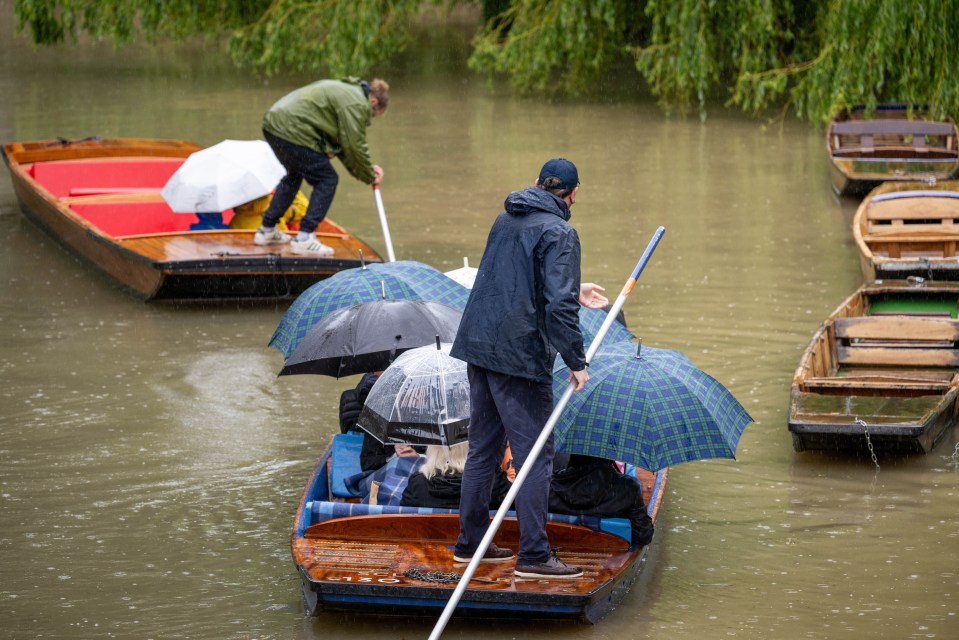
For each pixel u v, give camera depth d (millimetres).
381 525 7879
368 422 7848
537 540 7402
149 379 12500
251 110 29922
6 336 13906
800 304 14766
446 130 27562
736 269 16359
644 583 8234
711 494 9688
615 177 22516
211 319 14578
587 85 33562
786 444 10641
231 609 7953
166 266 14617
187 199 15586
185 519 9344
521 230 7328
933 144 22938
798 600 7984
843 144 23391
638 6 30828
